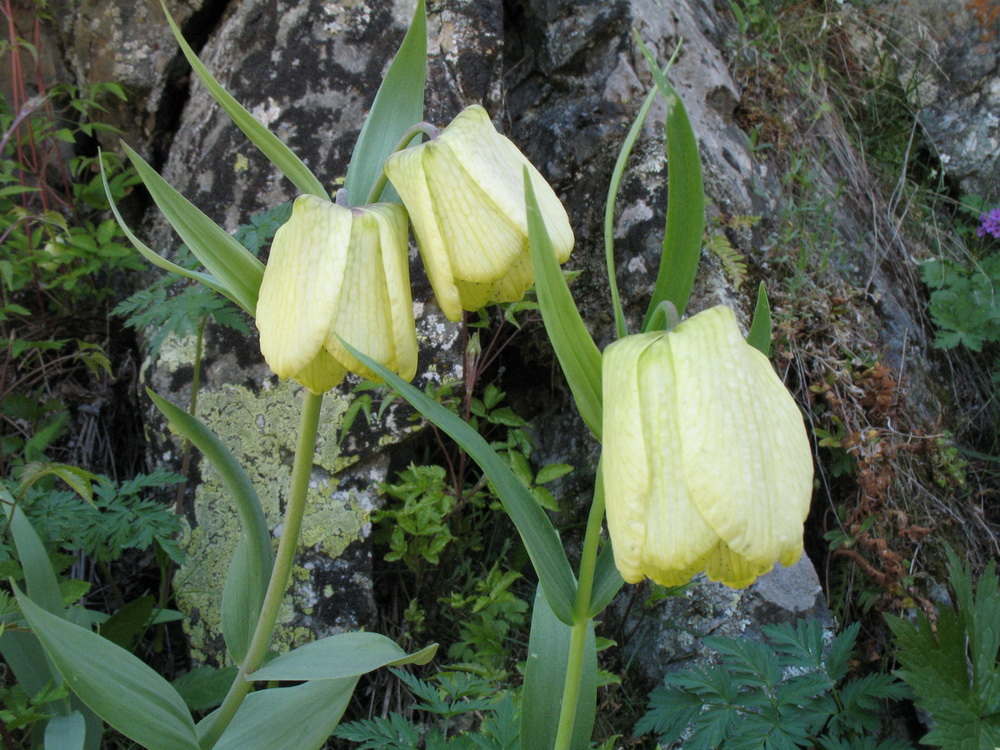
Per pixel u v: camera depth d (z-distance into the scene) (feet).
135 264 1.31
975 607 0.96
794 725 0.91
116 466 1.33
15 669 0.84
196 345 1.15
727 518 0.49
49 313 1.39
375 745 0.81
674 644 1.16
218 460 0.79
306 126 1.23
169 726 0.75
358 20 1.26
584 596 0.65
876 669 1.21
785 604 1.16
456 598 1.13
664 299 0.61
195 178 1.25
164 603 1.14
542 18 1.48
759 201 1.46
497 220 0.63
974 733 0.89
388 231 0.64
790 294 1.38
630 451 0.52
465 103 1.27
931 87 2.03
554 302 0.57
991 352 1.69
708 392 0.51
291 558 0.76
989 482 1.52
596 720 1.14
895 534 1.28
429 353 1.20
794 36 1.89
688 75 1.50
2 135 1.33
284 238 0.64
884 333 1.52
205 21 1.37
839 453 1.33
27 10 1.41
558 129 1.41
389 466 1.25
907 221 1.82
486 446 0.64
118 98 1.38
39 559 0.86
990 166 1.96
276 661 0.77
